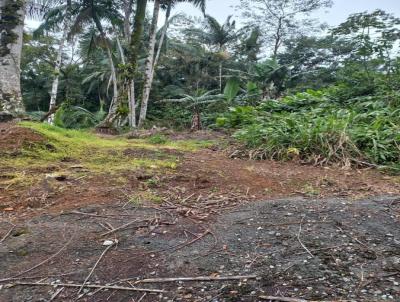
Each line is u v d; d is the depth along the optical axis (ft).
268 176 11.10
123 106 25.66
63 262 5.87
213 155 14.71
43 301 4.94
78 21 50.96
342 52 63.10
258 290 5.10
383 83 23.24
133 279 5.42
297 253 6.06
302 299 4.85
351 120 16.07
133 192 9.11
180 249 6.27
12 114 17.47
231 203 8.55
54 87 45.96
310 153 13.78
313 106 22.93
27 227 7.09
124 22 52.90
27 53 86.94
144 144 16.75
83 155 12.75
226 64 80.69
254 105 38.09
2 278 5.44
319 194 9.19
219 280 5.36
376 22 23.65
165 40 63.41
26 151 12.01
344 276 5.37
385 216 7.45
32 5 46.75
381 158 12.82
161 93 73.97
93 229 7.01
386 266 5.60
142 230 6.99
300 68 82.69
